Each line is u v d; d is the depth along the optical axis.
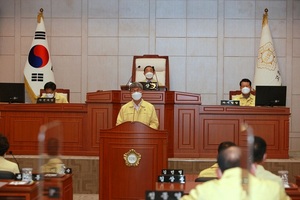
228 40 11.20
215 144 8.13
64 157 8.02
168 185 4.32
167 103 8.12
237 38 11.20
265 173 3.68
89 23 11.27
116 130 6.06
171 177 4.50
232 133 8.13
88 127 8.19
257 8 11.17
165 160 6.05
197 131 8.13
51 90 8.90
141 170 6.06
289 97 11.13
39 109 8.28
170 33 11.23
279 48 11.16
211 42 11.22
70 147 8.25
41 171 2.61
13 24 11.27
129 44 11.24
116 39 11.25
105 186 6.10
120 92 8.09
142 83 8.34
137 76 10.05
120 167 6.07
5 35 11.26
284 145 8.14
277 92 8.20
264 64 10.52
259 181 3.14
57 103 8.30
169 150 8.13
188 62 11.22
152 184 6.05
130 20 11.24
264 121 8.12
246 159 2.80
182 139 8.15
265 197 3.09
